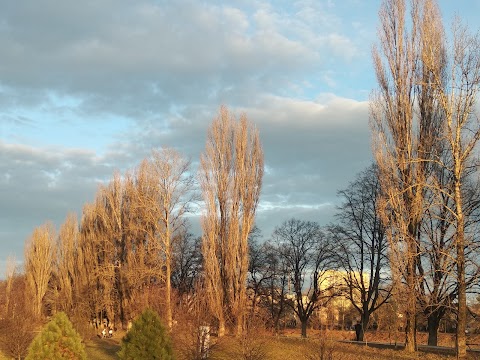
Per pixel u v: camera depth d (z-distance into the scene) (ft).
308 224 198.90
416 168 78.59
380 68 85.30
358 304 162.71
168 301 105.50
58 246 181.98
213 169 121.70
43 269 175.22
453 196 71.77
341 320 183.21
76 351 49.90
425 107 81.51
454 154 71.72
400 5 85.46
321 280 163.32
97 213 172.04
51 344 49.26
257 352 75.66
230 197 119.34
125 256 157.17
